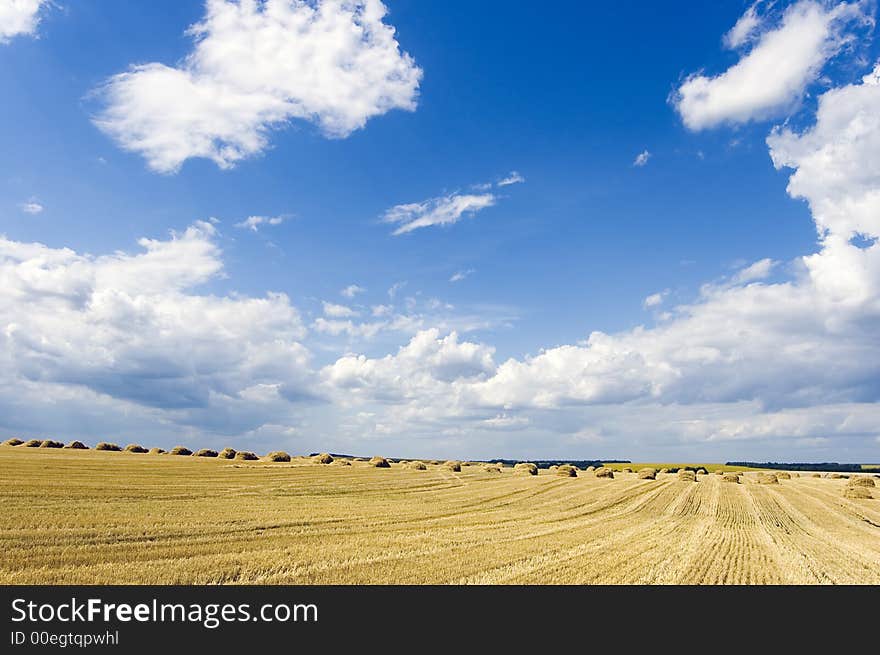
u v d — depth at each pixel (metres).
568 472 65.25
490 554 19.39
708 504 41.22
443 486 46.75
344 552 18.66
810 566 19.83
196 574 15.15
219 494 31.73
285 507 28.97
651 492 48.69
